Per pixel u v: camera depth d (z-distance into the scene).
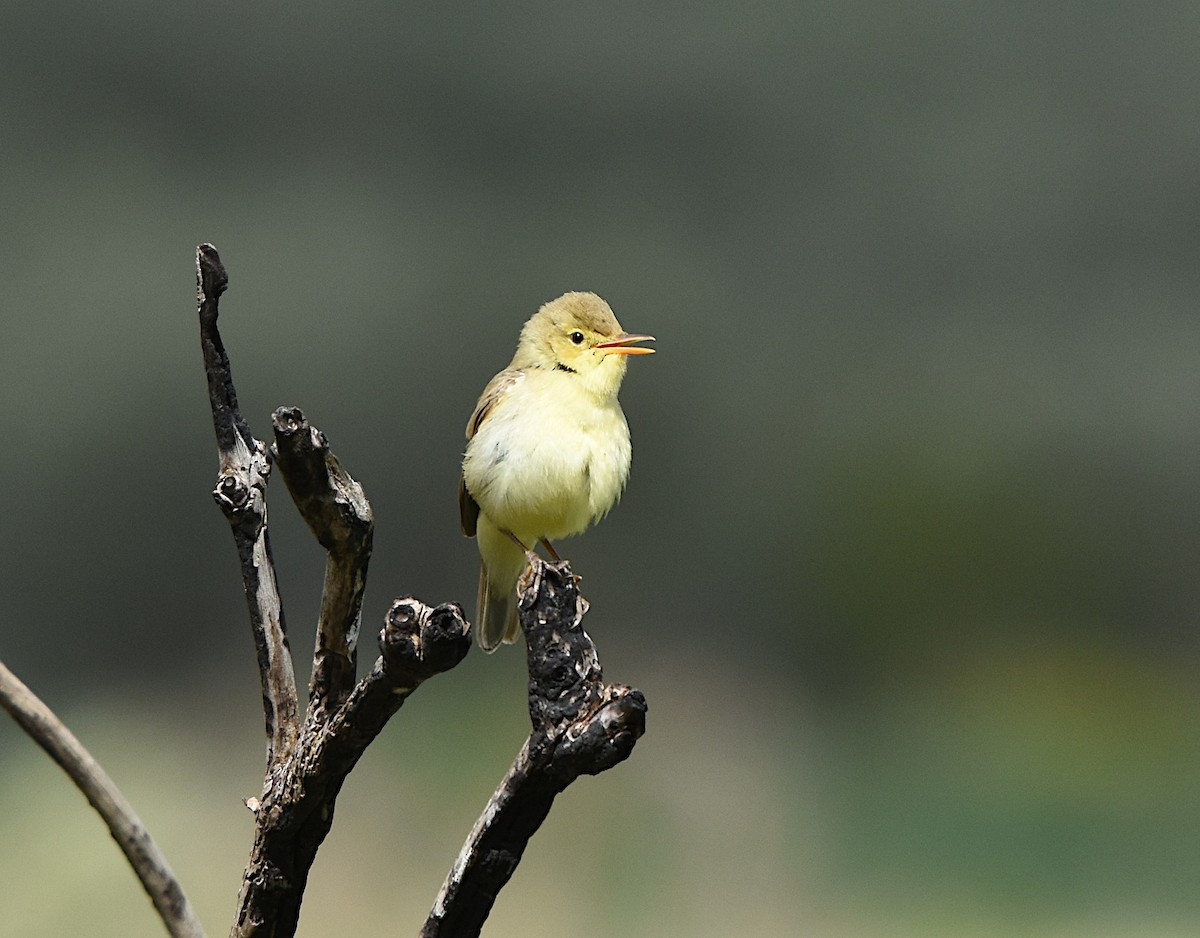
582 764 2.35
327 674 2.59
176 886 2.12
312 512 2.49
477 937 2.48
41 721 2.09
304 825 2.61
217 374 2.68
